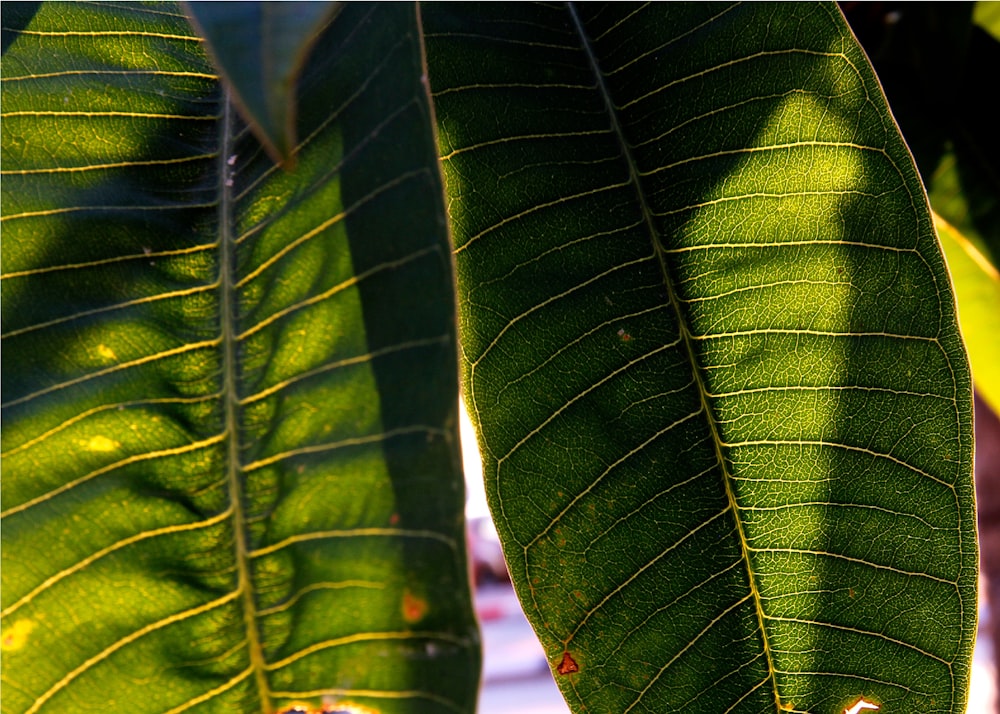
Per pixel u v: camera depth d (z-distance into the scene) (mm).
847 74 341
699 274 346
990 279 464
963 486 339
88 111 330
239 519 304
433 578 291
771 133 343
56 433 309
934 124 443
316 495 299
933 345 339
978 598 339
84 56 335
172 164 328
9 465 307
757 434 344
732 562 345
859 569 343
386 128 304
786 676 345
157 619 303
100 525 306
